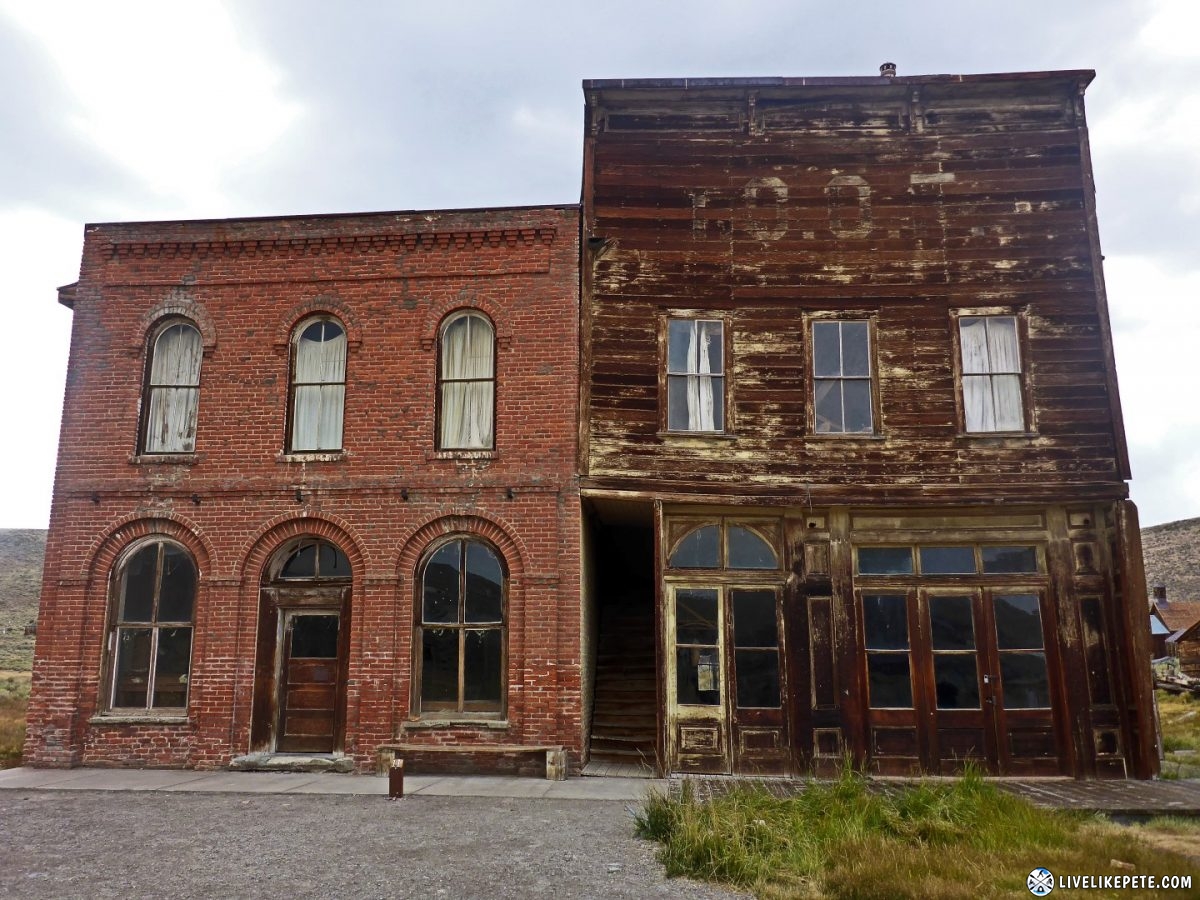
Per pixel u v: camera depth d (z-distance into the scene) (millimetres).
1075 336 13148
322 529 12961
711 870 7176
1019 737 12258
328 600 12930
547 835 8523
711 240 13586
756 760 12281
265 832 8617
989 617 12617
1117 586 12391
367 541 12820
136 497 13188
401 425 13141
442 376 13461
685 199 13695
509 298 13414
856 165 13766
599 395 13039
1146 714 11812
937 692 12453
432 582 12898
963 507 12789
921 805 8742
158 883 6926
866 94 13797
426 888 6789
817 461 12922
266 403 13359
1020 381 13117
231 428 13320
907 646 12609
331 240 13703
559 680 12242
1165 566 70250
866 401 13188
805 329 13367
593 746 13602
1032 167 13656
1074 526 12781
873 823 8375
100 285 13875
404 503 12898
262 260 13789
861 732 12281
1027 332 13180
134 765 12516
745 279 13484
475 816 9383
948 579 12727
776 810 8789
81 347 13719
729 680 12523
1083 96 13719
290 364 13570
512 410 13055
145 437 13547
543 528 12633
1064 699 12219
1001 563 12812
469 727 12258
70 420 13500
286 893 6664
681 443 12969
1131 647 12031
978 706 12391
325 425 13453
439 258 13617
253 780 11562
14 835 8516
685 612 12750
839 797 8992
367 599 12648
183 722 12555
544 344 13219
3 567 58031
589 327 13203
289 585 12984
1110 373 12930
